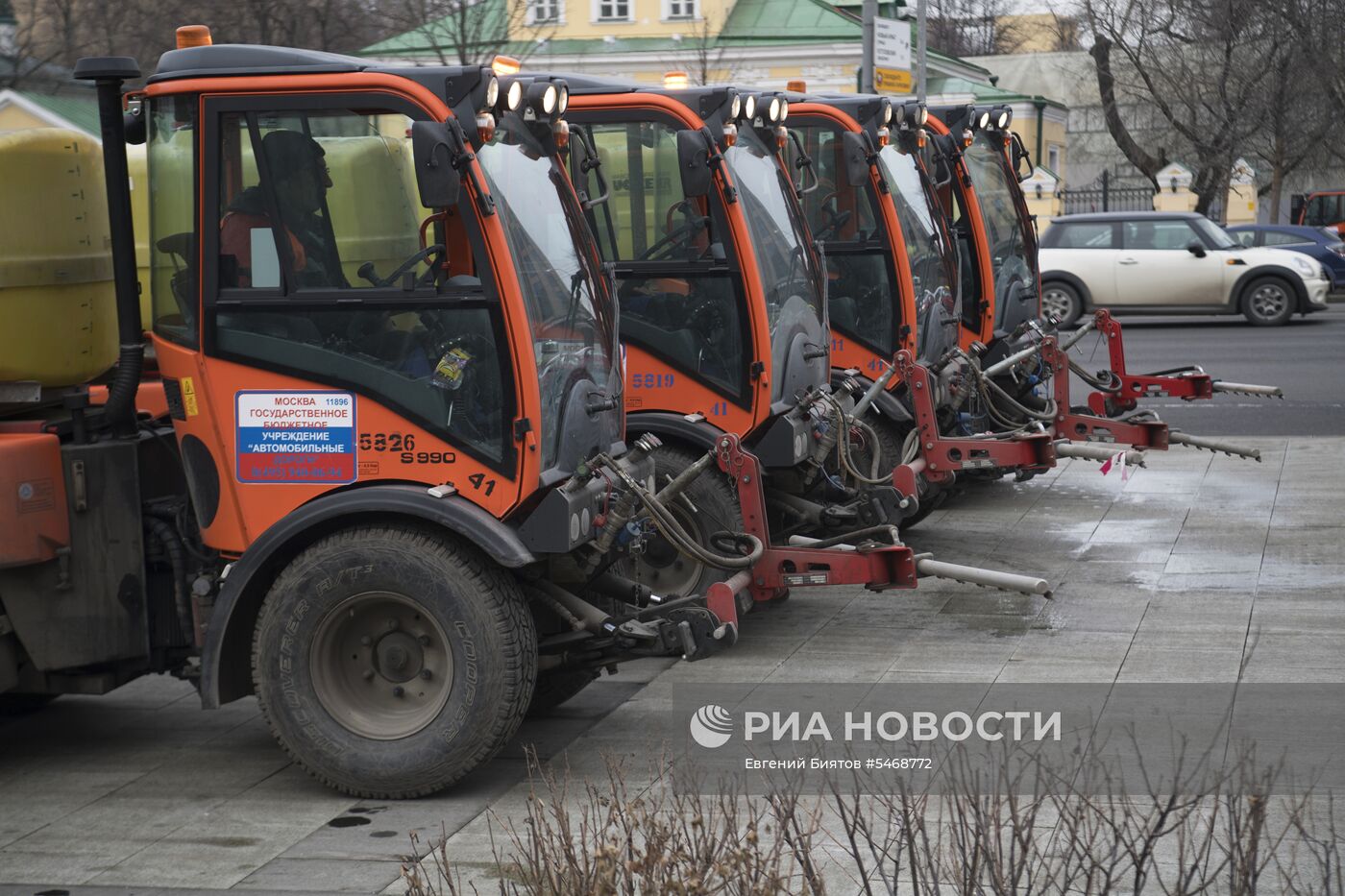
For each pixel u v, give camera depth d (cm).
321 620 548
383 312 548
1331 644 725
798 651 743
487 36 2289
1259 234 3056
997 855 387
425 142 510
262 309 556
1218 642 734
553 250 582
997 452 907
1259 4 3528
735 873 372
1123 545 970
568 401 574
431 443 548
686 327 780
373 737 551
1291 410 1552
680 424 772
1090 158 5206
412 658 557
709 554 619
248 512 564
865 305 980
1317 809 502
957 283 1057
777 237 805
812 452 803
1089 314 2469
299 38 1984
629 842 384
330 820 538
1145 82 3809
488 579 544
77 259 606
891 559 646
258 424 560
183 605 588
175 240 567
